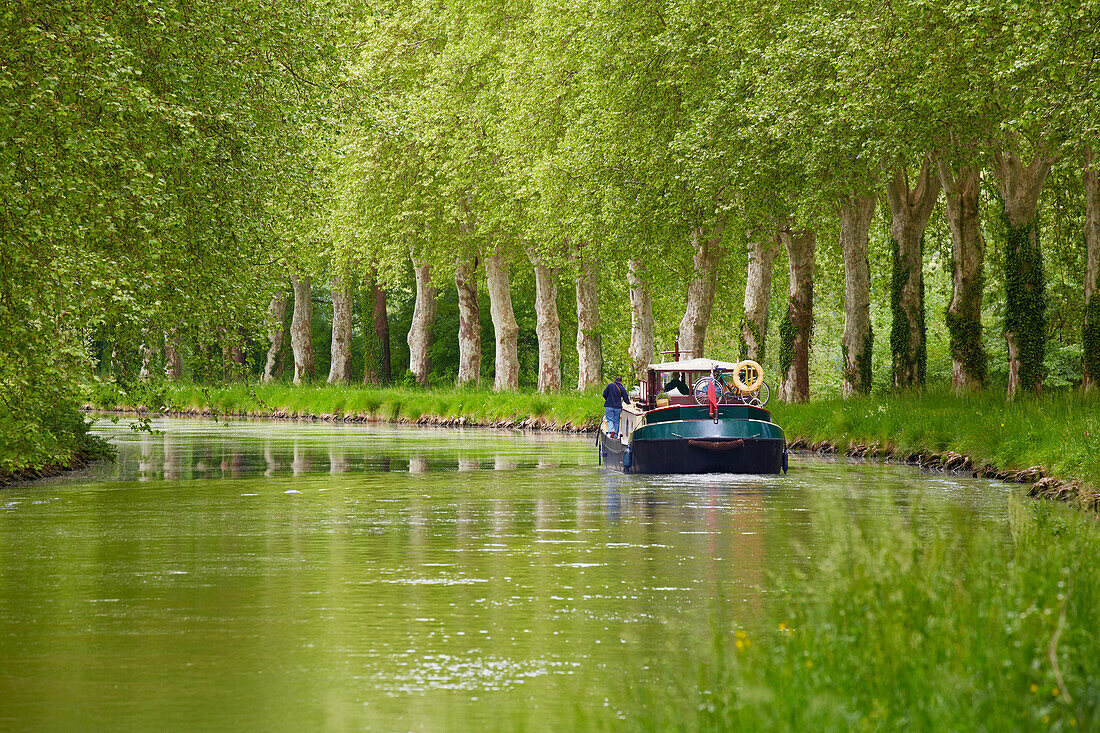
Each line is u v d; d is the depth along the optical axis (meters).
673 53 83.69
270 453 77.12
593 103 90.06
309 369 161.25
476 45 113.19
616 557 32.94
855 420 74.88
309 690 19.75
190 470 63.62
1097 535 28.47
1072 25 48.06
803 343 91.31
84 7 40.69
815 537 36.50
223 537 37.38
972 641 17.31
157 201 41.91
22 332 38.53
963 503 45.19
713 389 60.75
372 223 123.06
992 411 63.88
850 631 18.45
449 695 19.38
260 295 53.25
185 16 47.44
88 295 39.38
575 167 93.56
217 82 48.44
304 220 59.69
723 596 26.95
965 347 77.94
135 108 40.84
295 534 38.00
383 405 129.88
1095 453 46.53
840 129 66.69
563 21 98.31
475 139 113.88
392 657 21.83
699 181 77.88
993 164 74.75
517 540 36.44
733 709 15.41
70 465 64.44
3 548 35.03
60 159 38.72
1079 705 14.95
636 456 60.44
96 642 23.08
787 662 17.14
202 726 17.89
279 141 53.59
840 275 127.44
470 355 137.50
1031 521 35.59
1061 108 51.31
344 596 27.47
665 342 156.25
